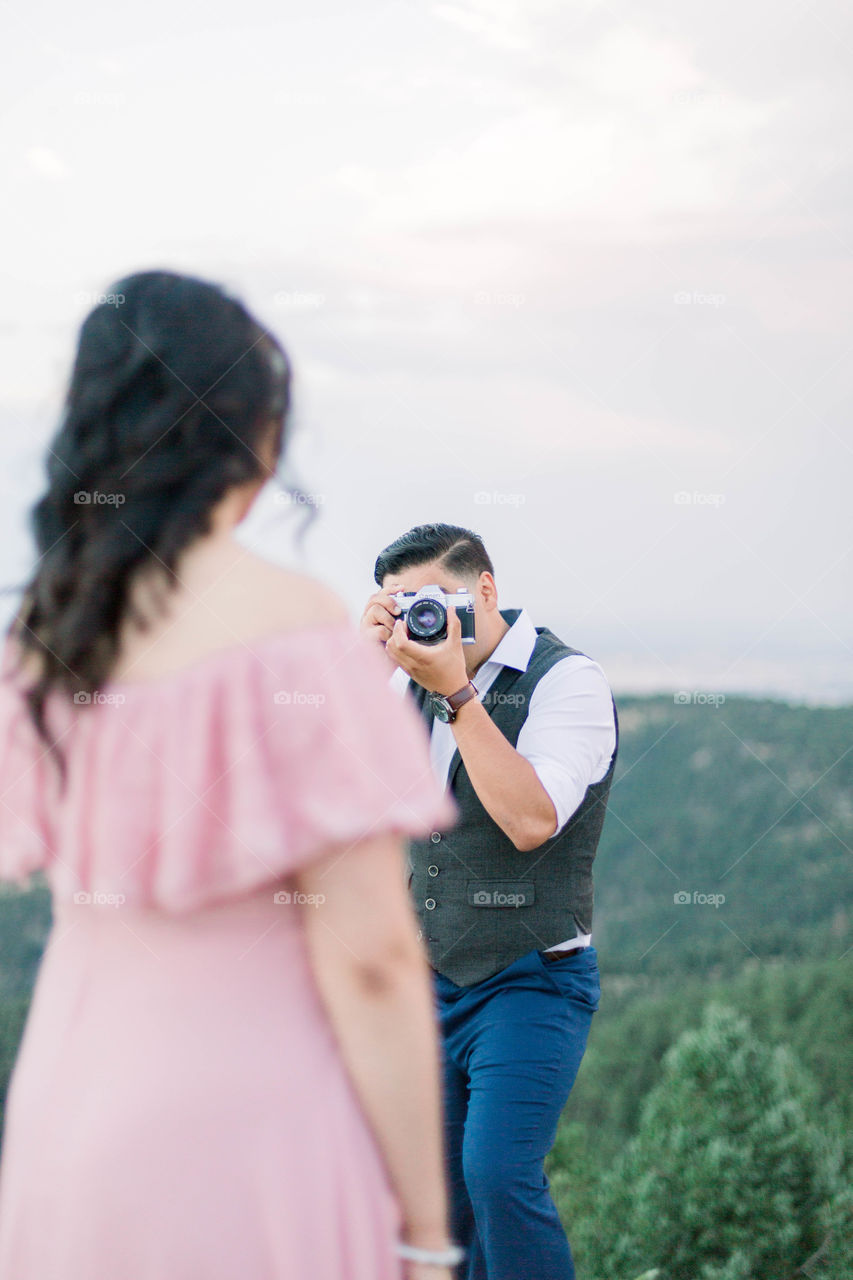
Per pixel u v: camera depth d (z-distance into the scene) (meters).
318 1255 0.74
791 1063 9.09
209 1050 0.74
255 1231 0.73
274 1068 0.74
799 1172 7.72
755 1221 7.46
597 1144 11.91
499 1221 1.69
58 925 0.79
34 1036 0.79
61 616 0.76
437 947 1.92
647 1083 13.61
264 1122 0.74
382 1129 0.76
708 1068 8.59
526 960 1.86
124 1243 0.72
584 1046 1.87
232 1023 0.74
